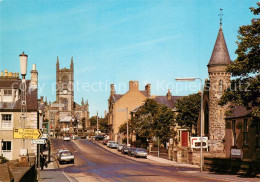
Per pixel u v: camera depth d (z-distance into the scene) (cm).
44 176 2873
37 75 4747
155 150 6769
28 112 4272
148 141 7438
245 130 3869
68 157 4681
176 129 7456
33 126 4253
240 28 2783
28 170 1939
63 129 16412
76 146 8538
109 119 11719
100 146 8675
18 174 1612
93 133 14850
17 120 4225
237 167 3028
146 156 5756
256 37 2648
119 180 2527
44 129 5597
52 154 6400
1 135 4169
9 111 4222
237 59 2748
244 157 3806
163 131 6550
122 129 8862
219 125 5294
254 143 3591
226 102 2930
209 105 5462
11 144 4172
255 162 2772
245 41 2652
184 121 6988
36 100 4403
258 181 2362
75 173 3250
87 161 5050
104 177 2789
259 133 3506
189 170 3659
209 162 3634
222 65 5319
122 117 10238
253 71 2714
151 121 7144
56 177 2783
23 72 2284
